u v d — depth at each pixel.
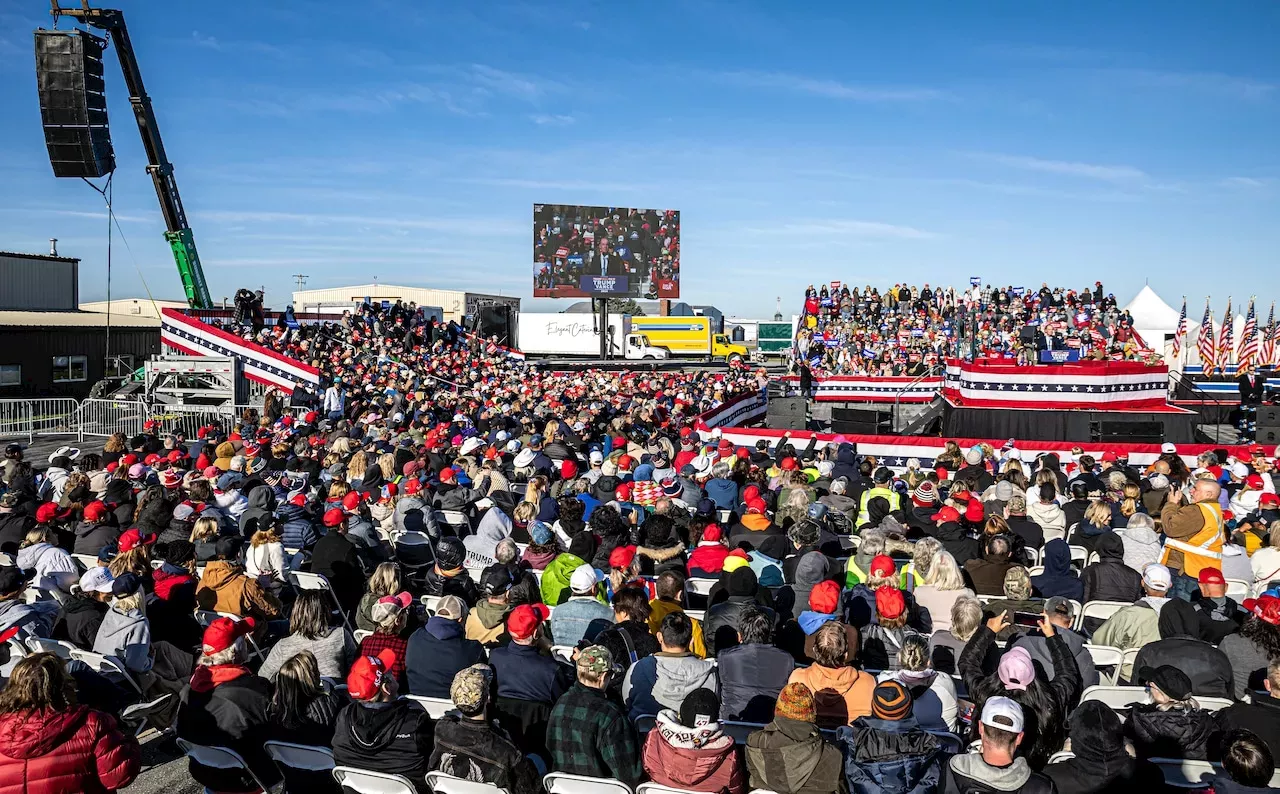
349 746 4.91
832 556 9.73
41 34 23.97
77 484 11.49
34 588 7.99
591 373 36.31
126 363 41.38
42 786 3.95
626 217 45.75
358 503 11.09
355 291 73.50
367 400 26.94
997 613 6.77
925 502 10.85
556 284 45.34
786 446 17.16
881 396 34.06
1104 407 21.45
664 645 5.64
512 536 10.01
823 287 43.47
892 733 4.54
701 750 4.63
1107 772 4.55
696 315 71.69
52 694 4.02
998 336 37.97
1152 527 9.48
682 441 18.59
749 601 6.92
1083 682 5.94
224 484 12.05
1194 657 5.80
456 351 37.59
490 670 4.83
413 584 9.35
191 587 7.30
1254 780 4.19
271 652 6.18
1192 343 37.53
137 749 4.32
